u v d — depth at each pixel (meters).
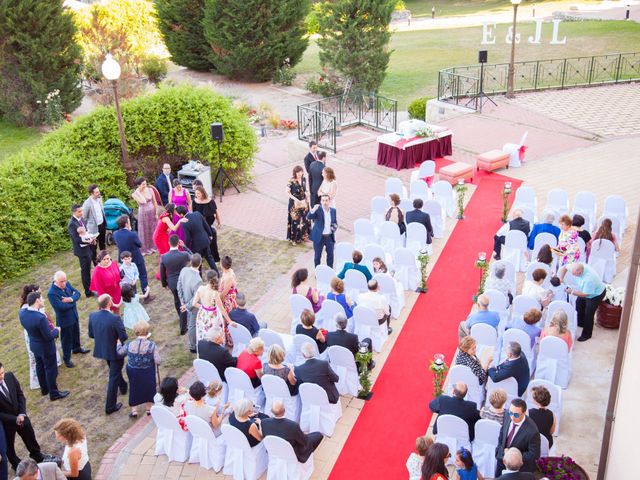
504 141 21.02
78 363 11.44
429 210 14.74
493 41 37.16
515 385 9.02
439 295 12.77
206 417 8.76
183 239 13.48
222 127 17.47
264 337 10.36
